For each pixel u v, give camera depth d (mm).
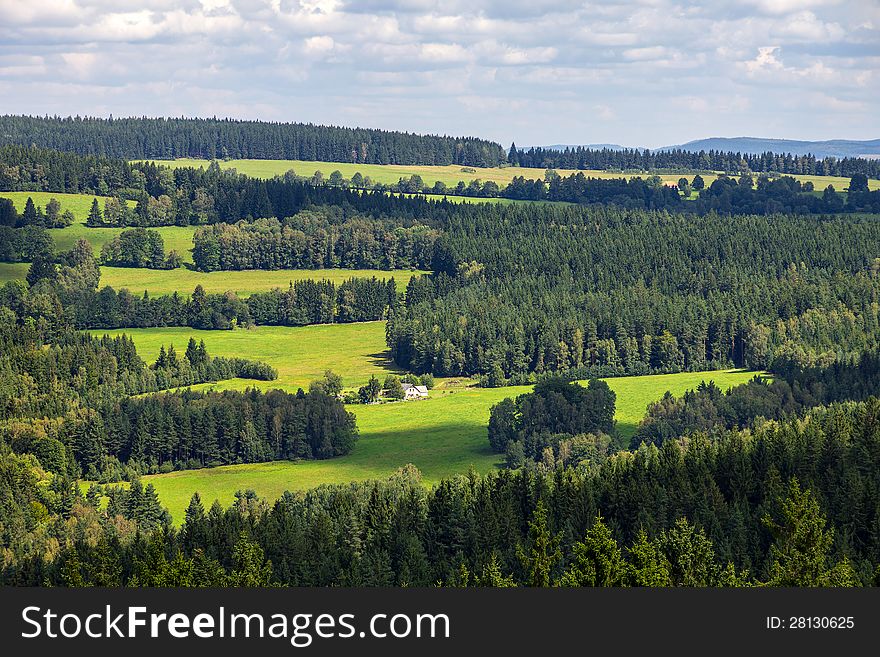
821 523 123375
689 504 178125
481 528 174250
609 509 184250
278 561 170500
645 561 128375
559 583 131250
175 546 180125
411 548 170250
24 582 169875
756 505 185000
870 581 138625
